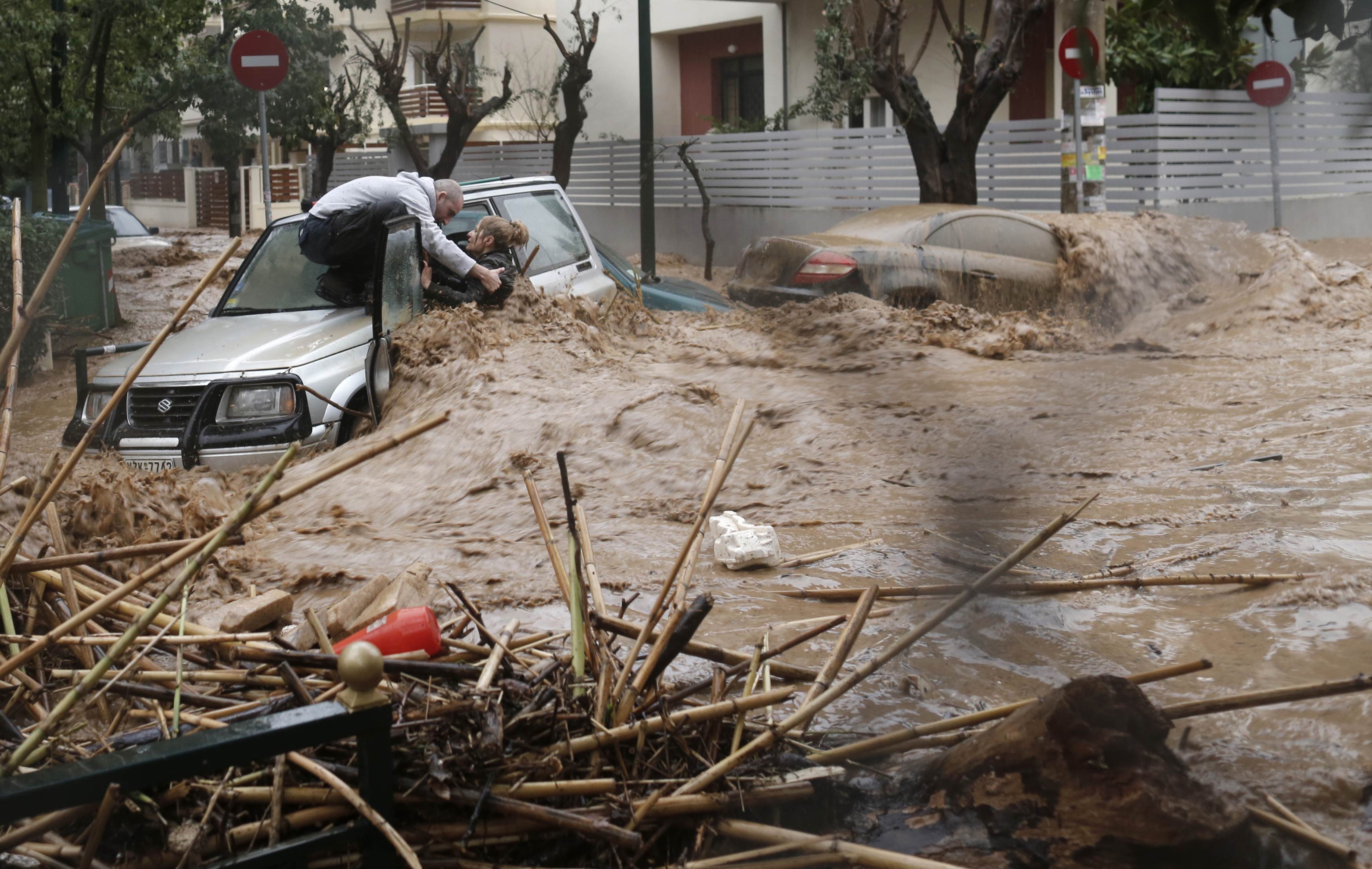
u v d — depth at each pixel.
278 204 31.92
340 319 8.20
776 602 4.66
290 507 6.29
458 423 7.11
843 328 9.43
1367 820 2.86
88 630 3.59
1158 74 18.06
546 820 2.62
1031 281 11.87
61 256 2.71
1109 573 4.76
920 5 21.94
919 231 12.14
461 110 24.98
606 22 28.89
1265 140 18.11
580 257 9.98
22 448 8.98
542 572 5.09
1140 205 17.61
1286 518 5.50
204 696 2.96
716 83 28.08
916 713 3.53
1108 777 2.67
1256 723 3.38
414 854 2.41
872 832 2.82
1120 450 6.85
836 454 6.77
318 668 3.05
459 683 2.96
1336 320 10.61
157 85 22.33
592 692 2.95
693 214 23.08
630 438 7.02
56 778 2.14
